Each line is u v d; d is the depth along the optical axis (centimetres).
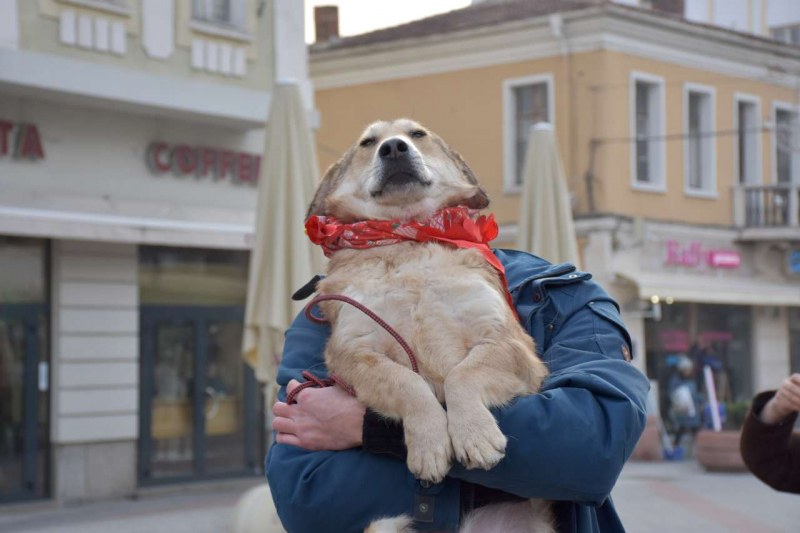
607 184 2103
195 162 1365
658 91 2203
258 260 727
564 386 247
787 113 2498
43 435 1225
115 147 1293
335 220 312
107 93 1223
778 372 2423
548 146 956
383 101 2330
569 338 263
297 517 245
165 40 1318
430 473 233
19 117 1209
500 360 250
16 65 1149
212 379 1377
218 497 1298
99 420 1256
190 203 1360
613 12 2077
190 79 1336
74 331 1241
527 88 2184
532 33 2141
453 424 237
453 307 264
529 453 232
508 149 2188
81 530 1050
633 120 2142
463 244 278
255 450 1412
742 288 2322
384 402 244
